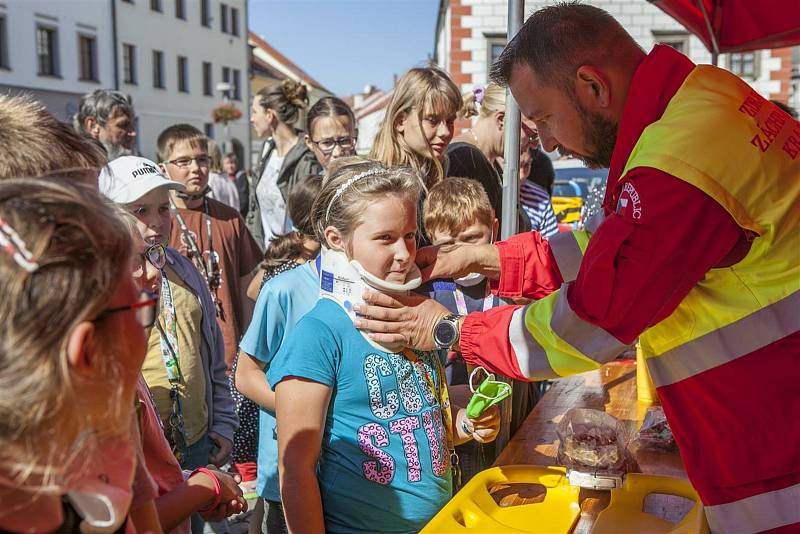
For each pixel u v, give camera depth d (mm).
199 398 2602
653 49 1650
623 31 1705
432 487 1829
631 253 1488
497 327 1683
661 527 1765
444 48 14398
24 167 1202
